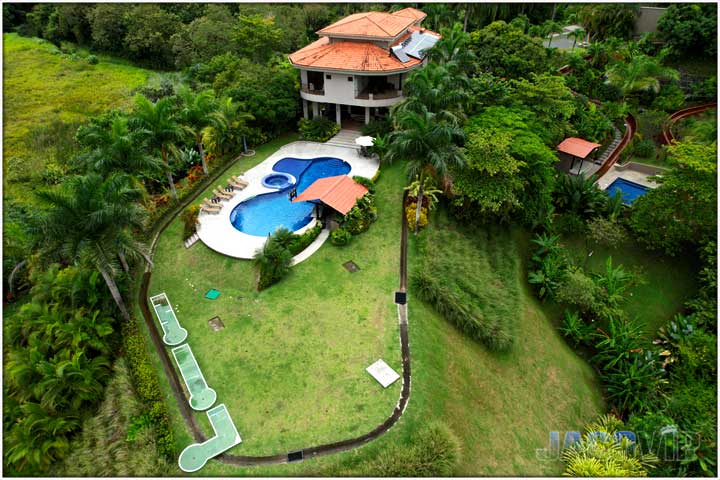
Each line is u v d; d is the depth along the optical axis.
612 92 48.12
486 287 26.73
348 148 40.88
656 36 54.94
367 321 23.94
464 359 22.89
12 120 47.91
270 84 41.00
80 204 20.11
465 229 31.30
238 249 28.83
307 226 31.11
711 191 28.53
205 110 33.72
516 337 24.38
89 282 23.30
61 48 71.38
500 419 21.20
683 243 31.55
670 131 43.09
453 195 31.77
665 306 29.33
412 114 25.78
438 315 24.84
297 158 39.56
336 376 21.14
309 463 17.89
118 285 24.70
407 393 20.42
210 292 26.11
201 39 55.66
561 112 37.22
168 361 22.09
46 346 21.22
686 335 26.16
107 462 17.94
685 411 22.50
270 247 26.39
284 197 34.47
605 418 22.67
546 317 28.09
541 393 23.16
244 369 21.61
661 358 25.88
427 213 31.55
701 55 52.34
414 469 17.48
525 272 30.30
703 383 24.09
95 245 20.55
